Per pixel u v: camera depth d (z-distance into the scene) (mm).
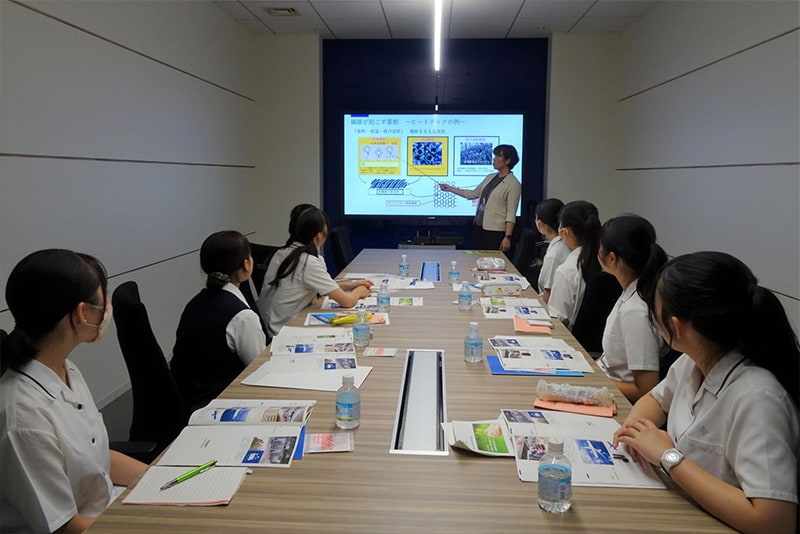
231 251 2270
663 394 1526
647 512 1154
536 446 1416
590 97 6164
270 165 6441
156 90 4152
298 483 1259
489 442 1431
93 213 3428
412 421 1597
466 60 6391
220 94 5387
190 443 1435
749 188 3652
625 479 1272
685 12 4551
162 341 4324
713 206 4113
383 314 2795
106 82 3525
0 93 2697
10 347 1274
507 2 5074
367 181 6543
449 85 6438
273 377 1911
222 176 5480
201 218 5004
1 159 2713
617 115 6145
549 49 6223
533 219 6496
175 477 1274
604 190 6273
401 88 6469
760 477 1062
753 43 3596
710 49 4145
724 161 3959
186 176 4688
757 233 3564
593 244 2775
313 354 2160
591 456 1368
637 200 5590
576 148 6234
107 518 1130
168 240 4391
